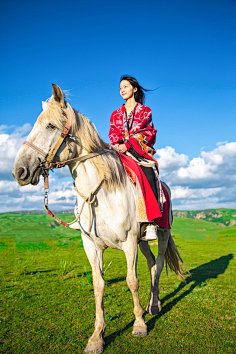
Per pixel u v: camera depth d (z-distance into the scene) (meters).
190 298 4.12
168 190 4.17
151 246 12.11
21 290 4.79
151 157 3.16
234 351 2.40
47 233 14.05
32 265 7.43
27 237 13.43
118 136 3.26
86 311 3.64
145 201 2.79
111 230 2.58
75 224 3.03
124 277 5.81
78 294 4.51
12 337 2.82
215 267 6.77
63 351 2.49
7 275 6.13
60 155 2.41
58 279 5.68
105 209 2.55
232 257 8.48
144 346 2.53
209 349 2.45
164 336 2.76
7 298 4.29
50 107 2.36
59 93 2.39
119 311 3.61
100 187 2.55
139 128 3.15
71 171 2.58
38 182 2.38
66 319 3.34
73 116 2.42
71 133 2.41
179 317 3.31
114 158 2.76
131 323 3.17
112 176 2.59
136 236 2.77
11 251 10.65
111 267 7.06
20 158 2.27
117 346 2.56
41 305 3.91
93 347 2.45
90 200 2.52
